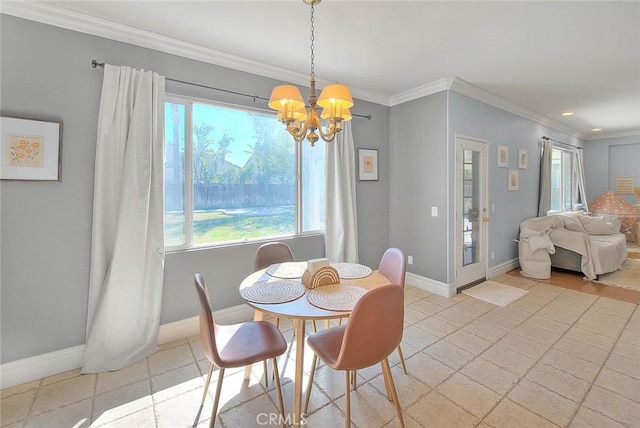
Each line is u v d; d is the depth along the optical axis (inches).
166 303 97.8
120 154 86.0
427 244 143.9
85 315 85.3
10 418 65.0
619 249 175.3
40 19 77.3
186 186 101.7
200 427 62.9
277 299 63.4
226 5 77.0
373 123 151.5
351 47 100.0
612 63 113.6
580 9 79.1
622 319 111.8
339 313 56.7
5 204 74.7
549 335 100.2
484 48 101.3
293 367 84.5
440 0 75.0
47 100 78.7
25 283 77.6
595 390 72.6
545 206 201.0
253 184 116.4
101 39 85.5
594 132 254.4
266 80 116.5
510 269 177.9
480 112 149.9
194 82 100.9
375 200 154.5
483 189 154.4
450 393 72.1
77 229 83.6
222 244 108.7
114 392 73.7
